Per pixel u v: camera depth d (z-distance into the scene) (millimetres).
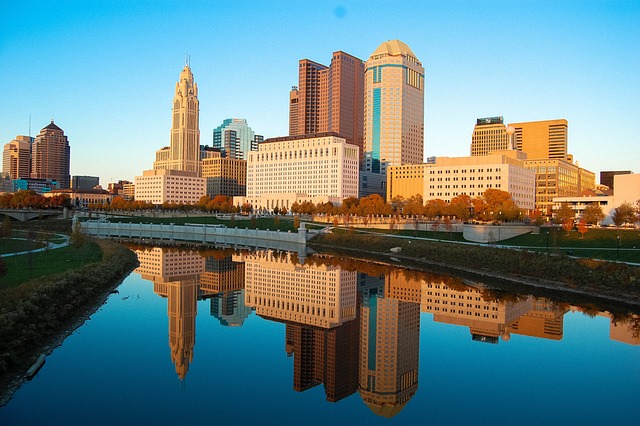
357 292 108312
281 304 98438
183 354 63438
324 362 65312
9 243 137000
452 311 89625
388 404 50875
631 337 71750
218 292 107062
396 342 73625
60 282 75500
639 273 93625
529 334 73938
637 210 180250
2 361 50875
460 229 191125
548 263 112750
